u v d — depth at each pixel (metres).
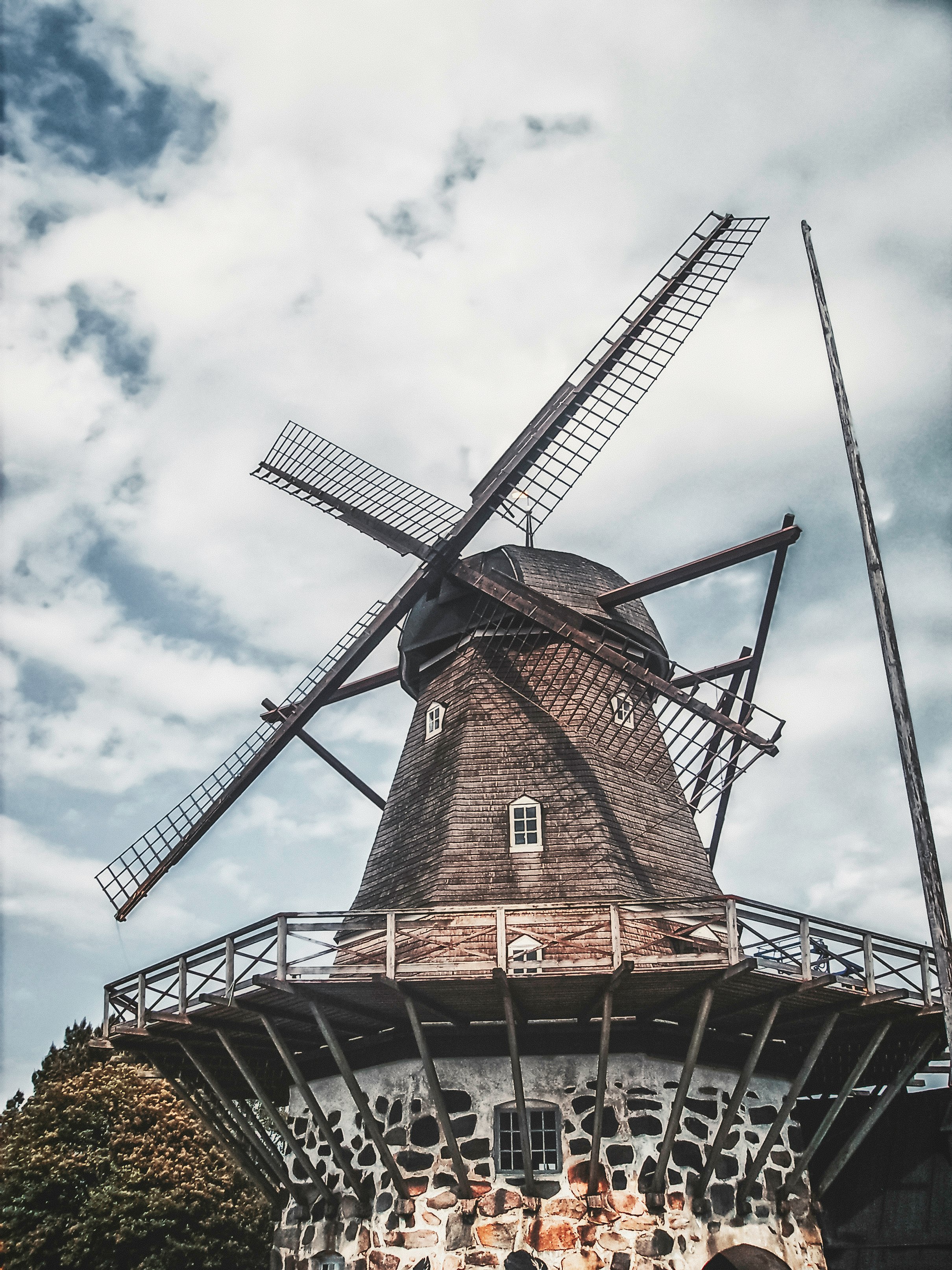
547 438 20.30
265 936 14.72
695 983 14.19
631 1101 15.54
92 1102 26.69
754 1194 15.88
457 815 17.53
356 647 20.14
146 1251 25.09
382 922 17.22
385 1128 16.05
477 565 19.83
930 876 11.96
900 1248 16.09
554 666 19.16
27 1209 24.75
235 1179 26.91
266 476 23.59
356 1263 15.39
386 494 21.58
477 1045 16.05
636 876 16.91
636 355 21.00
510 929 14.44
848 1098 17.97
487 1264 14.64
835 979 13.93
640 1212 14.79
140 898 20.03
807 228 16.27
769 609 19.08
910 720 12.67
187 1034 16.86
